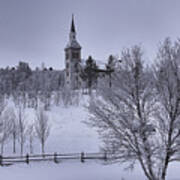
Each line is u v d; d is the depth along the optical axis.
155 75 9.30
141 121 8.90
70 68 77.94
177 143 8.77
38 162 18.25
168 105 8.90
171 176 14.87
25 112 40.38
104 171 15.93
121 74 9.51
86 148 24.55
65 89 61.03
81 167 16.95
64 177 14.80
